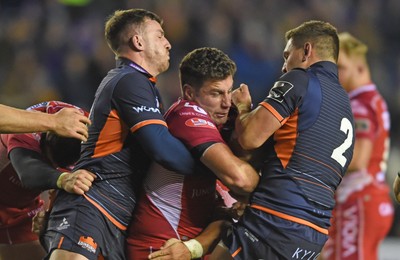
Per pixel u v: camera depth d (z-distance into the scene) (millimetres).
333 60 18719
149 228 18359
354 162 24641
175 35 48625
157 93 18906
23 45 48500
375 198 25141
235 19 51344
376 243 25406
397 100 49656
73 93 46188
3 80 47219
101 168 18297
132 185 18531
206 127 17891
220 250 18250
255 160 18328
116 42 19016
